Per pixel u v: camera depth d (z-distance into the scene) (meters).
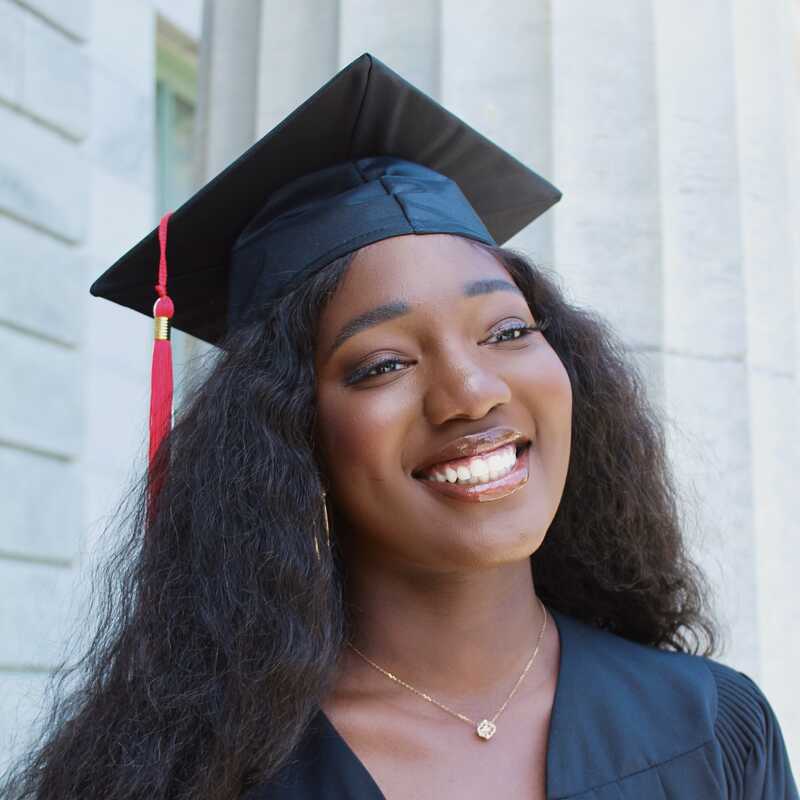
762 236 2.83
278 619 1.81
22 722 4.34
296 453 1.86
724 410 2.62
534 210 2.33
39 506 4.99
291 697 1.77
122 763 1.81
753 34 2.97
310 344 1.88
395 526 1.78
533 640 1.91
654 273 2.63
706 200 2.72
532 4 2.75
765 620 2.57
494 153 2.16
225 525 1.87
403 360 1.79
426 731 1.78
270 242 2.00
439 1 2.75
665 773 1.77
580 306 2.43
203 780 1.76
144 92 5.87
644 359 2.57
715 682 1.92
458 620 1.83
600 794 1.73
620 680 1.87
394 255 1.84
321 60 2.88
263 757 1.74
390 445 1.77
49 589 4.94
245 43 3.06
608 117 2.71
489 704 1.82
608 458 2.15
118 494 5.34
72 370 5.26
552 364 1.87
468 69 2.74
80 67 5.50
